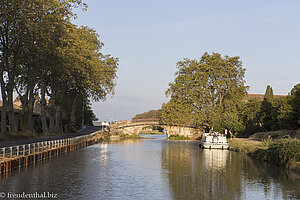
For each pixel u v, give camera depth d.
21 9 40.28
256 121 86.44
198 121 98.44
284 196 24.33
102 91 78.06
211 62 100.94
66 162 41.12
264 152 45.12
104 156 50.06
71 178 30.17
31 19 41.12
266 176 32.00
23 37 46.97
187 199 23.39
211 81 101.19
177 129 111.69
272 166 38.50
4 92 50.94
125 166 39.28
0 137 48.66
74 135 81.19
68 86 82.69
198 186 27.75
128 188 26.59
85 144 69.44
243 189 26.59
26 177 29.25
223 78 99.19
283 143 38.50
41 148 41.44
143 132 199.00
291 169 34.84
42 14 41.78
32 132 63.22
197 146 75.44
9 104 53.78
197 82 101.44
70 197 23.17
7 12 39.94
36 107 93.31
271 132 73.75
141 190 25.98
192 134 110.06
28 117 63.81
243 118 90.88
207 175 33.22
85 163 40.94
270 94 106.69
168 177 31.95
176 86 103.50
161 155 53.09
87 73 62.75
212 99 101.31
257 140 73.31
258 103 89.44
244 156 51.31
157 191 25.73
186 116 101.50
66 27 47.78
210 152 58.94
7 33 46.88
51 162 40.34
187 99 102.62
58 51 51.00
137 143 85.88
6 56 50.94
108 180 29.78
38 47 48.41
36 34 45.19
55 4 41.09
